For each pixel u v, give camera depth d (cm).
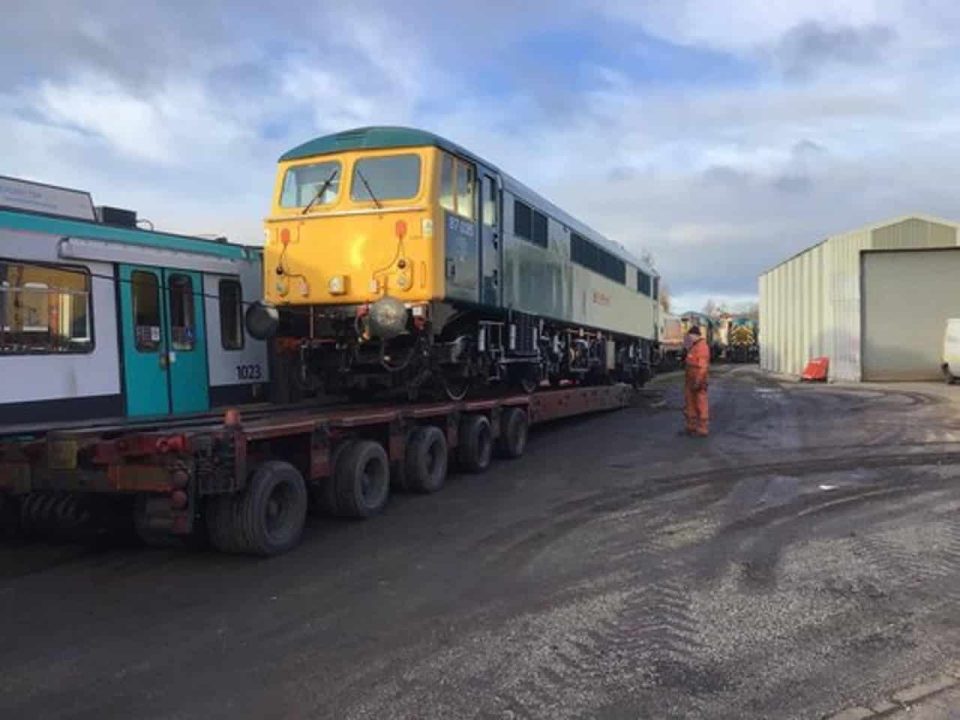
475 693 435
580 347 1844
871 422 1688
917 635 513
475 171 1157
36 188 1006
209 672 466
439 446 1029
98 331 1012
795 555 700
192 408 1152
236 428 695
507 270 1285
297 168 1094
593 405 1805
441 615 559
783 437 1477
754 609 564
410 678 455
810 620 541
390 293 1016
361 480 852
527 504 926
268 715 412
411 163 1036
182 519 664
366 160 1055
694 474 1102
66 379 968
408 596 602
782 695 429
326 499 844
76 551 764
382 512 895
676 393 2667
